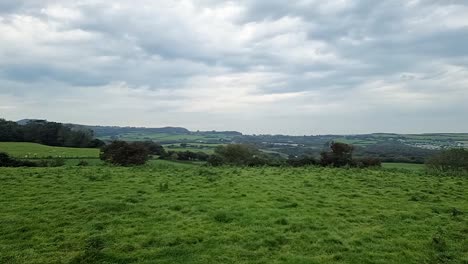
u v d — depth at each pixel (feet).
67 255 40.19
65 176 95.71
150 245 43.62
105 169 118.32
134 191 74.90
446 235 49.65
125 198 65.82
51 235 46.93
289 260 39.73
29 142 315.78
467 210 64.39
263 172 117.08
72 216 54.65
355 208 63.67
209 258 39.93
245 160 209.67
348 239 46.88
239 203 64.23
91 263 38.40
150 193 73.20
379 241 46.78
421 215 60.08
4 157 159.94
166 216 55.01
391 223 54.95
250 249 42.93
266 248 43.09
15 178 90.79
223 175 104.99
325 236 47.78
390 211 61.87
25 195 70.03
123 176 98.07
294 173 114.73
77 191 74.08
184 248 42.47
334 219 55.93
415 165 202.49
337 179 99.71
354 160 176.65
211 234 47.32
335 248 43.80
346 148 177.99
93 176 92.02
